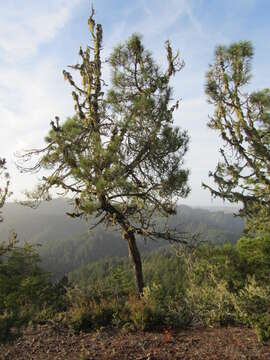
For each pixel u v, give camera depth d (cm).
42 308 898
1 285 1359
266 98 992
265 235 1112
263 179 1059
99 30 934
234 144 1061
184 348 535
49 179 902
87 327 678
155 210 912
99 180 744
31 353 557
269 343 524
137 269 952
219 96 1041
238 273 1025
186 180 888
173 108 937
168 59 950
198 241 930
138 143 893
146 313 677
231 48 983
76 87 945
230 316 695
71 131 845
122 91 960
